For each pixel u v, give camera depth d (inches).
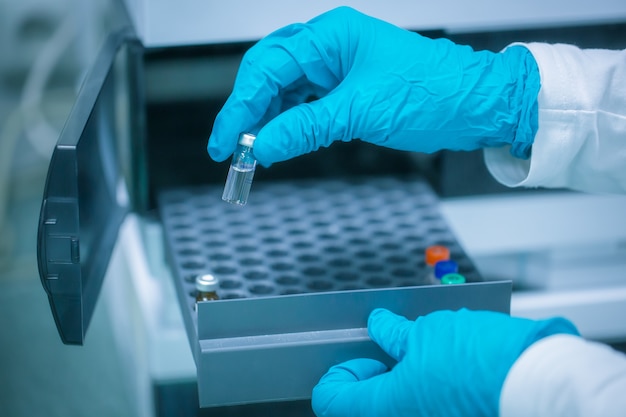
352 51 36.2
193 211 45.7
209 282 35.6
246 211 46.3
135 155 46.0
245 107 35.0
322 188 49.4
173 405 43.5
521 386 28.3
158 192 47.5
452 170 47.9
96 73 39.1
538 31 45.4
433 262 39.2
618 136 36.5
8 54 71.3
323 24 36.1
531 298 43.7
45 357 60.4
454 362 29.7
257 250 42.1
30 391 57.6
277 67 35.1
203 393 32.0
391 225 44.8
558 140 36.3
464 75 35.9
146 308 39.8
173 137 45.8
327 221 45.3
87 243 35.2
